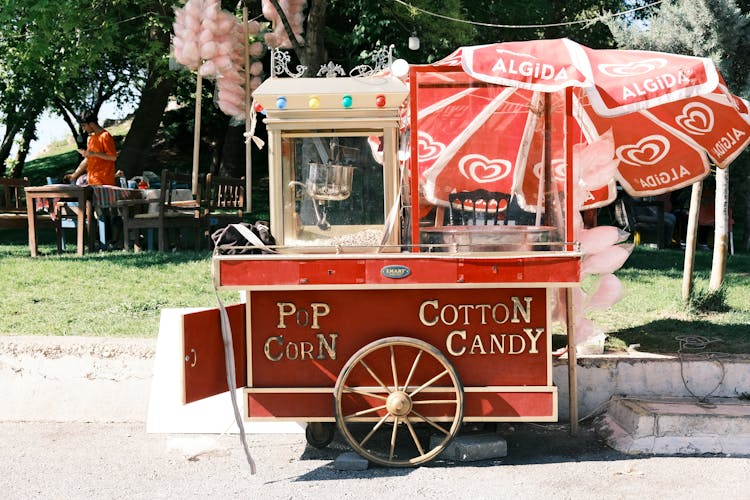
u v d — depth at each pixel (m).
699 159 6.04
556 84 4.05
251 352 4.33
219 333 4.31
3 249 10.38
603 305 5.38
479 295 4.28
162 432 5.06
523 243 4.34
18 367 5.38
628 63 4.30
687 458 4.43
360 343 4.31
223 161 22.31
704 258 10.63
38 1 11.48
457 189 5.23
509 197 5.22
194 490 4.05
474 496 3.88
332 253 4.37
